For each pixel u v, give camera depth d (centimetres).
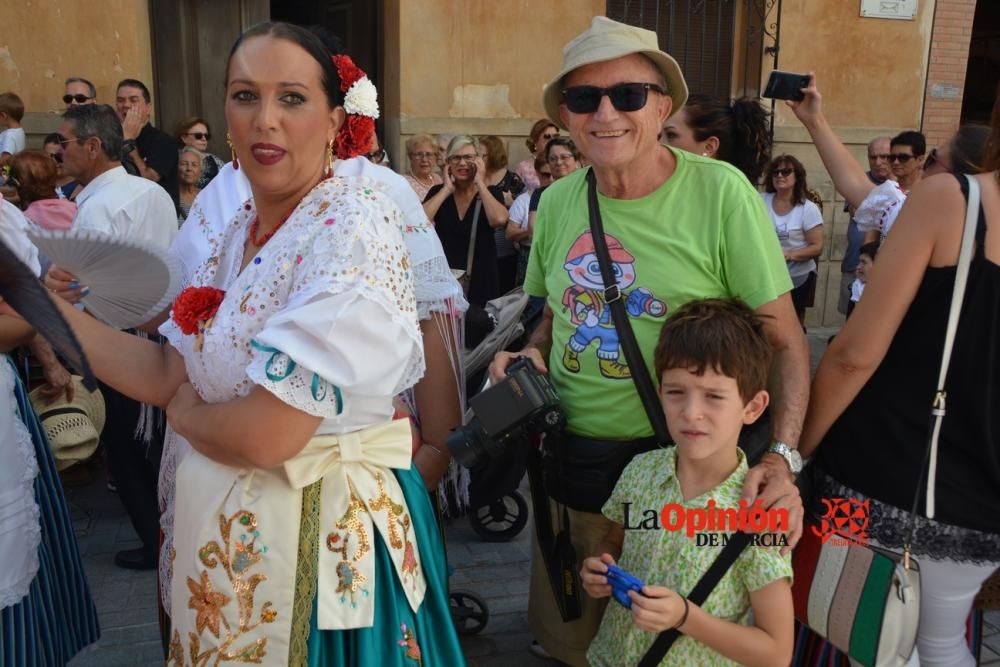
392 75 708
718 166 203
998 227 168
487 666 281
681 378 178
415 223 222
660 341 184
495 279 533
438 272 223
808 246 621
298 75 154
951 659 193
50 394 372
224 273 180
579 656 240
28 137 609
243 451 148
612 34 197
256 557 157
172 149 550
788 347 199
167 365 181
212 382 158
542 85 713
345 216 149
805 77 257
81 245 170
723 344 173
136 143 538
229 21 735
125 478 336
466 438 207
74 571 246
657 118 203
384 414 167
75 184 481
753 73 765
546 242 236
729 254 200
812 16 761
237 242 177
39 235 167
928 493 178
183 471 166
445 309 224
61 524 241
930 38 787
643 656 188
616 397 211
